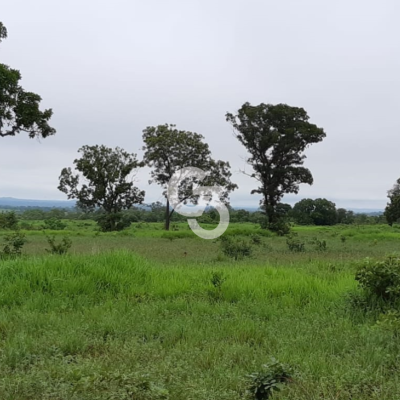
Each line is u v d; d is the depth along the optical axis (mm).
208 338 5039
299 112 37094
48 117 21438
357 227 40469
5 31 20109
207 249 17484
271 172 38062
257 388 3438
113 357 4340
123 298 7098
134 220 64625
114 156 44031
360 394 3506
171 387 3457
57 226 40125
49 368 3918
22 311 6145
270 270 9500
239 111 38000
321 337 5090
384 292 6484
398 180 58844
